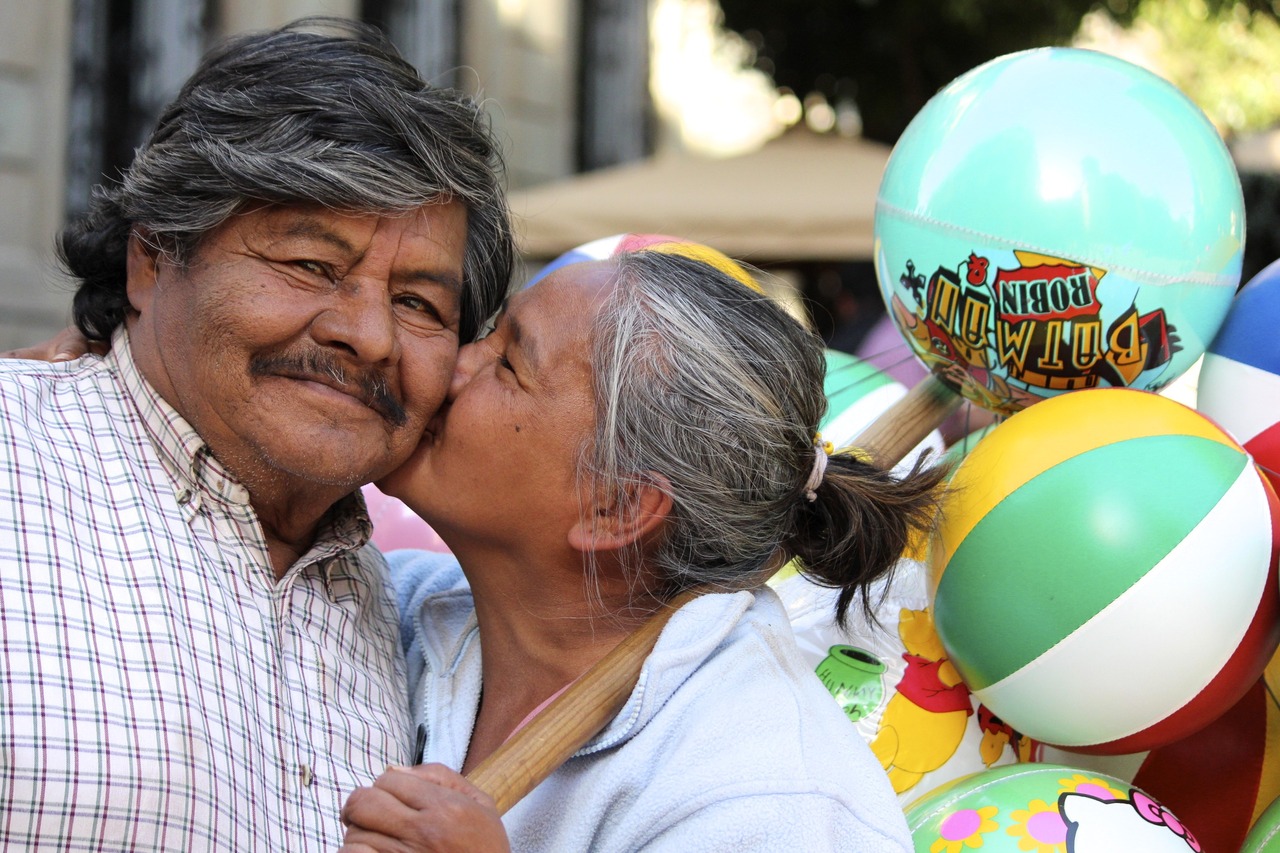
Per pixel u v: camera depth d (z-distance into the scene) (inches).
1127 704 51.4
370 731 53.5
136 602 46.1
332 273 49.3
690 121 398.3
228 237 48.7
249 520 51.1
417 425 51.7
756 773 46.5
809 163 205.9
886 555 54.3
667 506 52.2
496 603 55.1
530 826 50.3
